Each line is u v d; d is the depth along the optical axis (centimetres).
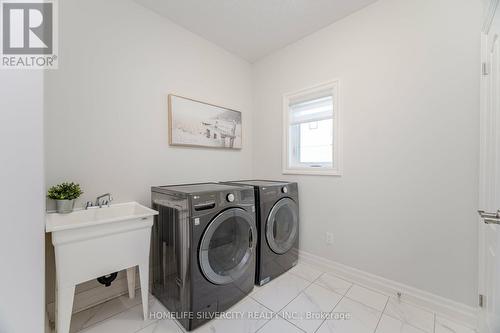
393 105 174
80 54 156
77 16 155
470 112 142
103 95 167
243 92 282
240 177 279
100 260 131
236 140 270
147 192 193
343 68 204
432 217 158
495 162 114
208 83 242
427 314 153
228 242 168
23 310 109
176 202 150
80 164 157
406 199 169
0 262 105
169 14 200
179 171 217
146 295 150
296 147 259
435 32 154
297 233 231
